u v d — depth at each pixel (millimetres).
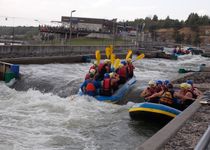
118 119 14898
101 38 73562
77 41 62781
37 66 28984
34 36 61969
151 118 13945
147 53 56625
